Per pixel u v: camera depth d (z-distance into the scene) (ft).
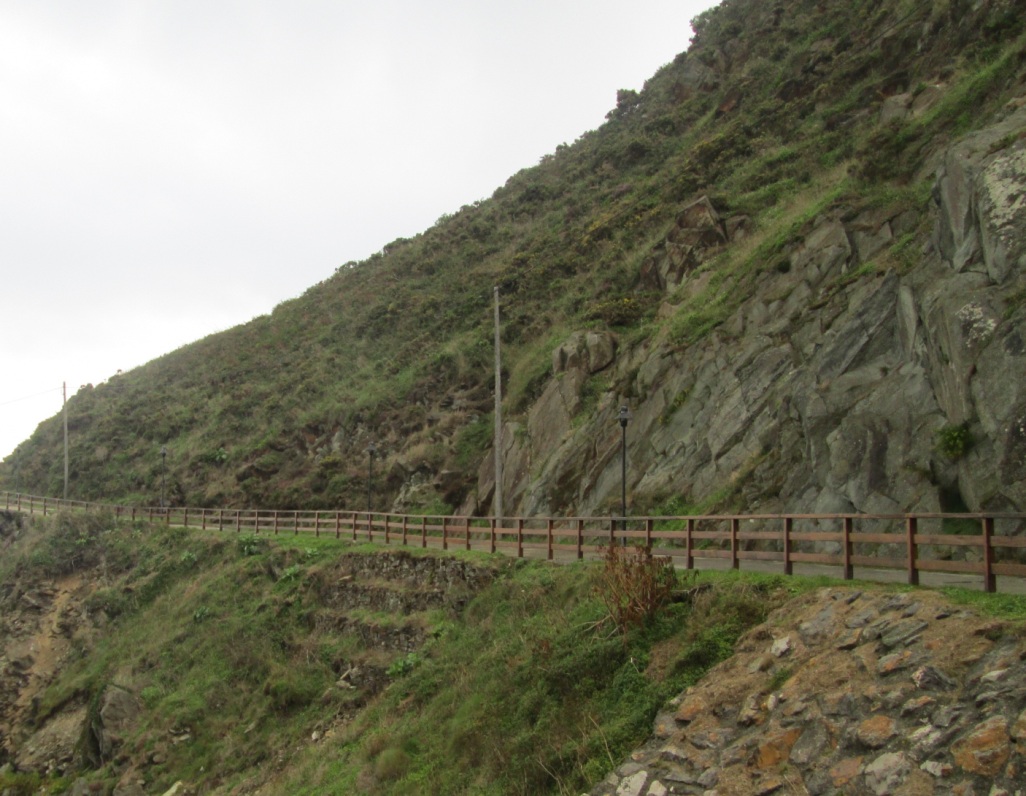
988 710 26.50
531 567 66.90
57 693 101.19
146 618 109.50
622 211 160.04
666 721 36.35
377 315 219.20
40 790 83.05
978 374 49.19
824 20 162.20
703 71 207.82
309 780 57.77
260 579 102.42
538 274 165.58
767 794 29.40
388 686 66.08
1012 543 34.78
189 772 70.79
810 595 39.65
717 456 74.43
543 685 45.60
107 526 146.72
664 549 60.23
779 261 83.35
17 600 130.00
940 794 25.22
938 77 94.22
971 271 54.39
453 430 133.39
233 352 249.14
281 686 74.95
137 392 252.83
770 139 128.98
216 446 182.91
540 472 98.43
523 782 39.68
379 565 87.20
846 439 58.90
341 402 169.17
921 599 34.65
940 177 62.39
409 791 47.11
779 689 33.71
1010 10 89.81
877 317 65.00
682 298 100.89
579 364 105.91
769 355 75.46
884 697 29.76
